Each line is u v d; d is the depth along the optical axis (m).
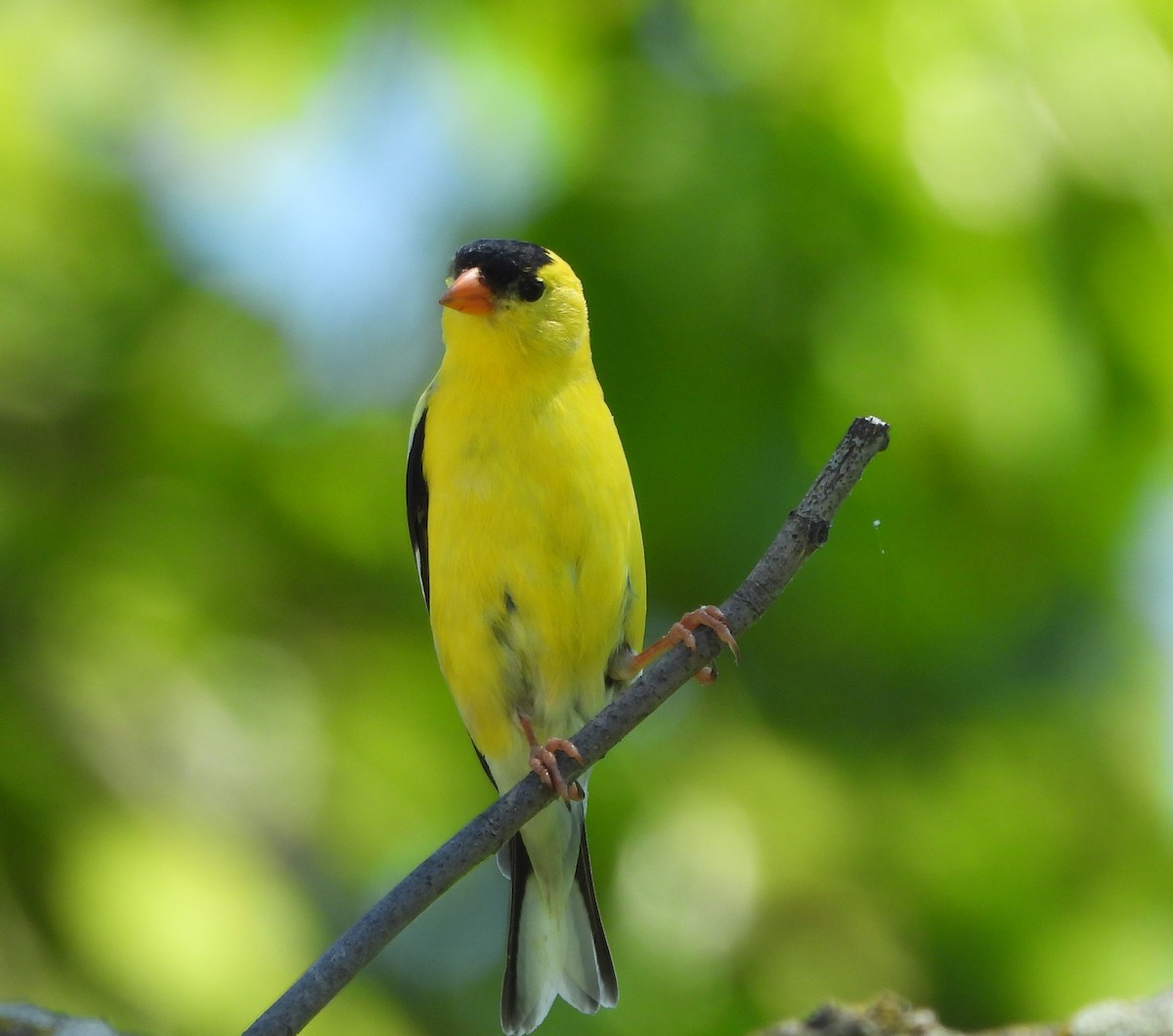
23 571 10.77
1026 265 9.77
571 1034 11.15
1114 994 11.54
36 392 11.67
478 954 12.98
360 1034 10.81
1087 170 9.88
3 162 11.31
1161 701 12.52
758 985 11.25
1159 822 12.32
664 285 10.04
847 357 10.04
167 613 11.05
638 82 10.48
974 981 11.77
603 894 11.30
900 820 12.12
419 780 11.45
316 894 11.07
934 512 10.77
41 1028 6.88
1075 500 10.62
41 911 9.49
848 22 10.06
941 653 12.10
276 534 11.91
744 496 10.48
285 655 11.57
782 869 11.59
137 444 11.78
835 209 9.88
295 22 11.18
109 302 11.84
